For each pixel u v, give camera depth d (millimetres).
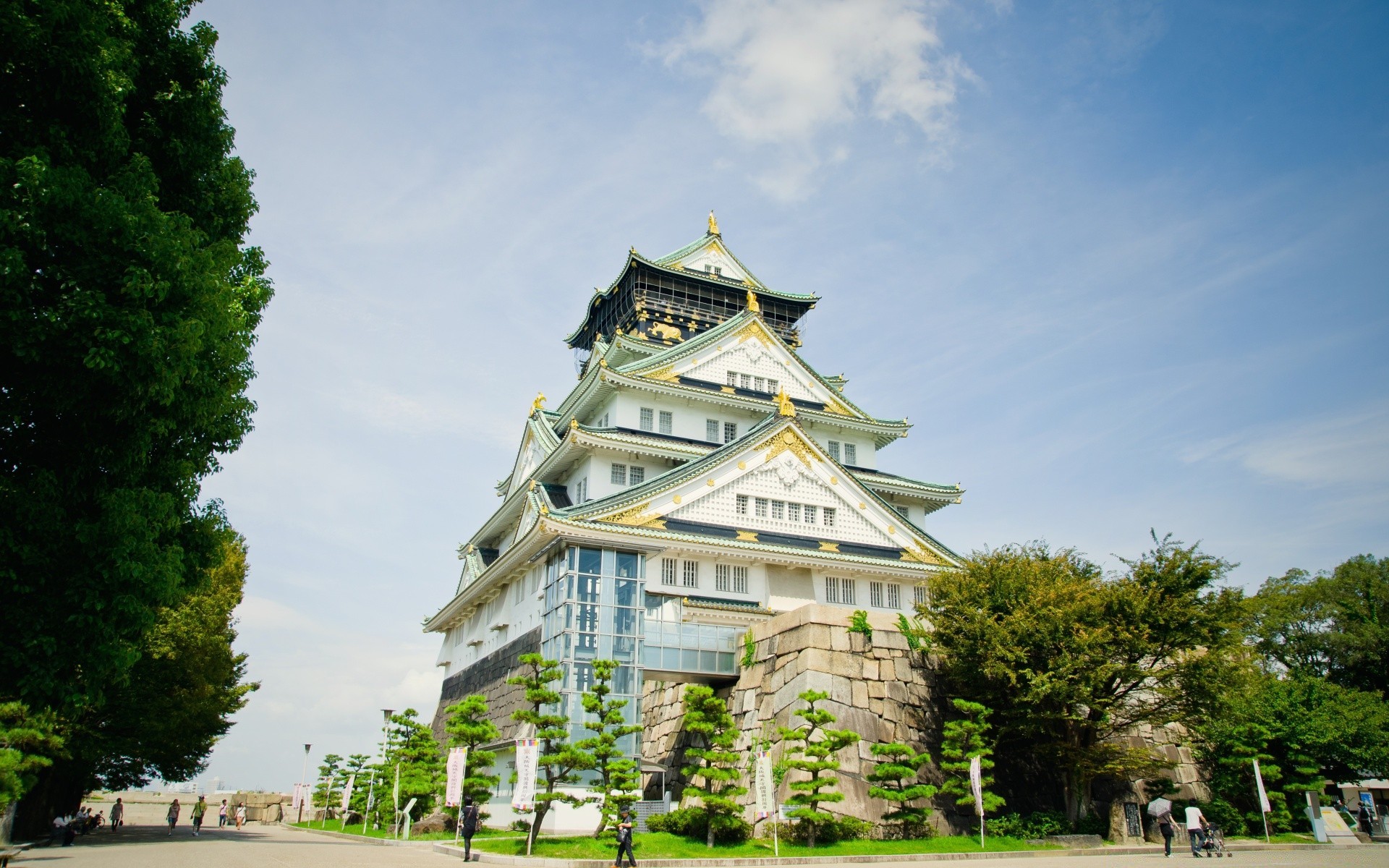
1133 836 34219
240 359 17656
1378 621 59719
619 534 38375
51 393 13828
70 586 14305
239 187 18734
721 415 53188
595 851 26516
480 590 49906
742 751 34812
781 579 44531
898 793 30234
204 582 19344
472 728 29078
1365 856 30859
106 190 14000
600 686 29156
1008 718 34000
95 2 14984
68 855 28922
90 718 38281
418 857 28000
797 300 66500
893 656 34969
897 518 48344
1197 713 33438
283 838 43156
